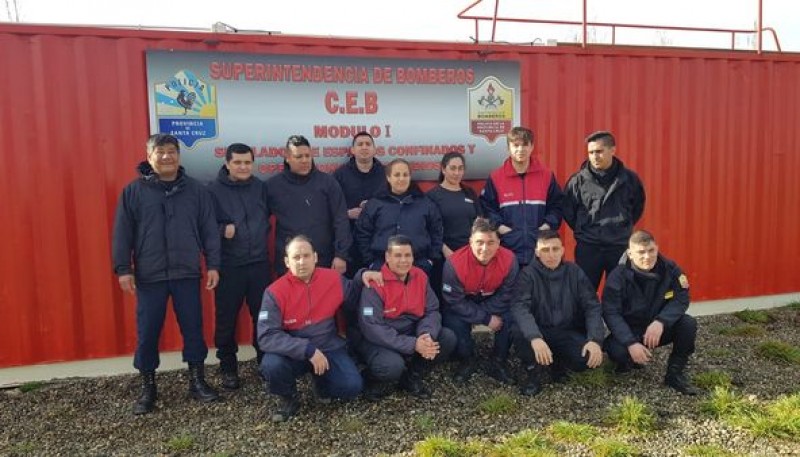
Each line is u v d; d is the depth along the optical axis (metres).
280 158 5.47
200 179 5.31
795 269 7.35
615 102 6.46
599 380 4.90
